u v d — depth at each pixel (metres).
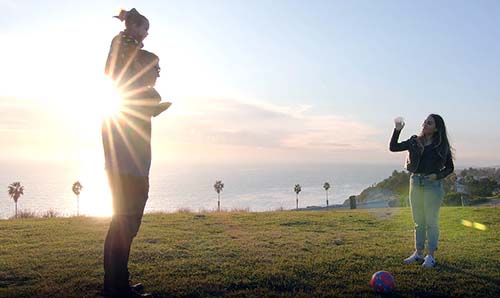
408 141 7.19
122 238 4.85
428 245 7.03
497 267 6.89
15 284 5.93
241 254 7.73
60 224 12.60
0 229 11.34
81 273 6.38
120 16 4.88
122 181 4.76
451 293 5.62
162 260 7.24
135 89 4.77
